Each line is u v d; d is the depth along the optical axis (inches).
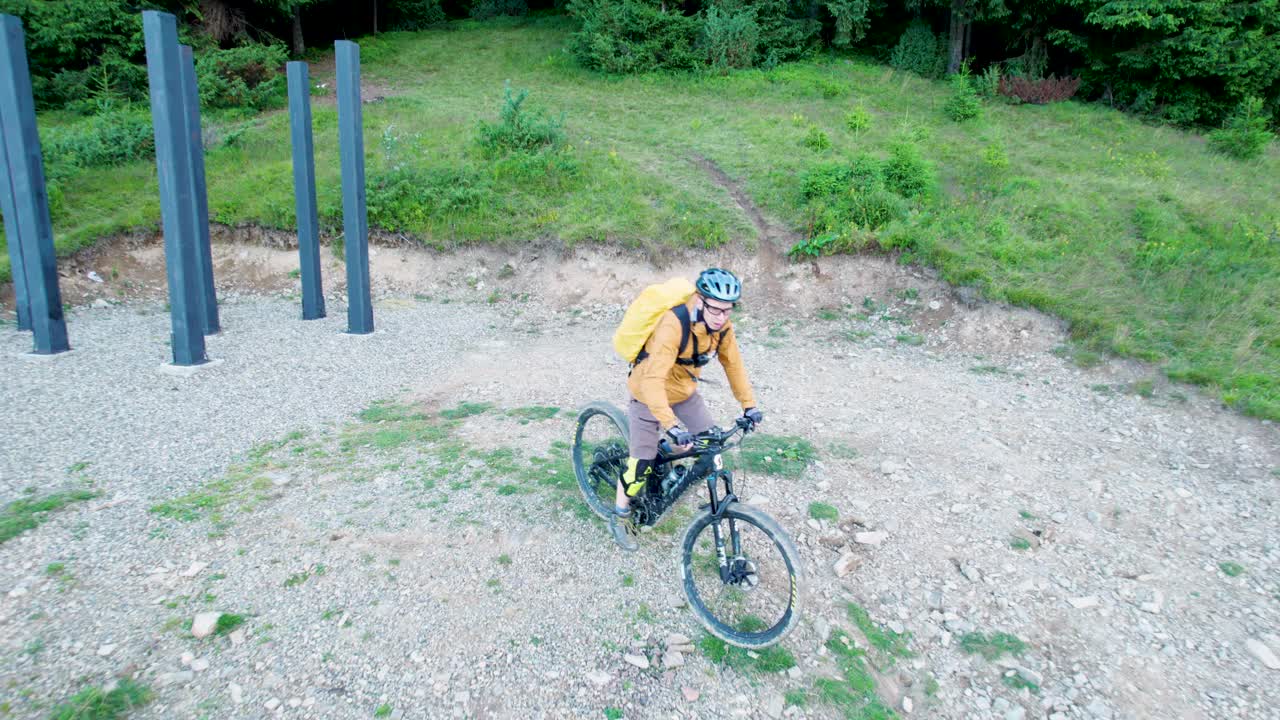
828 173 484.1
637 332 141.3
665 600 158.2
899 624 156.9
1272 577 178.7
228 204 494.6
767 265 448.8
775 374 325.4
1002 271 393.4
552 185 520.4
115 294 448.8
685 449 156.0
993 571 176.4
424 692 130.1
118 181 523.8
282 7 800.3
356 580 158.9
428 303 452.1
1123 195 482.3
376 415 264.5
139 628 141.1
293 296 464.8
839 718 131.5
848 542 185.0
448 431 248.2
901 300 408.2
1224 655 152.1
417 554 169.2
